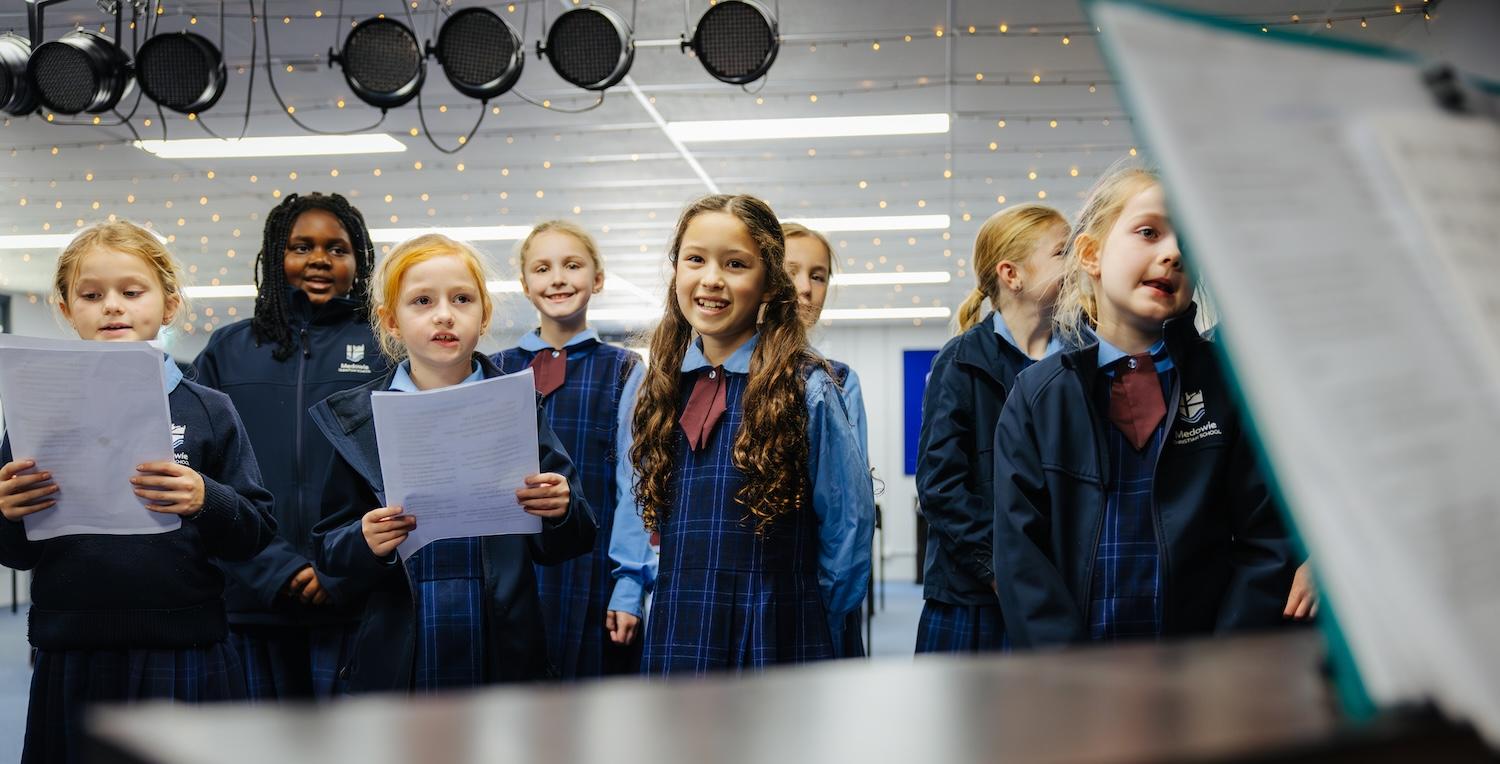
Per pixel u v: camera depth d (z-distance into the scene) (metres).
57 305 1.99
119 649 1.73
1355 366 0.35
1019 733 0.33
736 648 1.75
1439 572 0.33
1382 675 0.33
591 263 2.74
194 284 10.95
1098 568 1.52
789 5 4.82
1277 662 0.44
